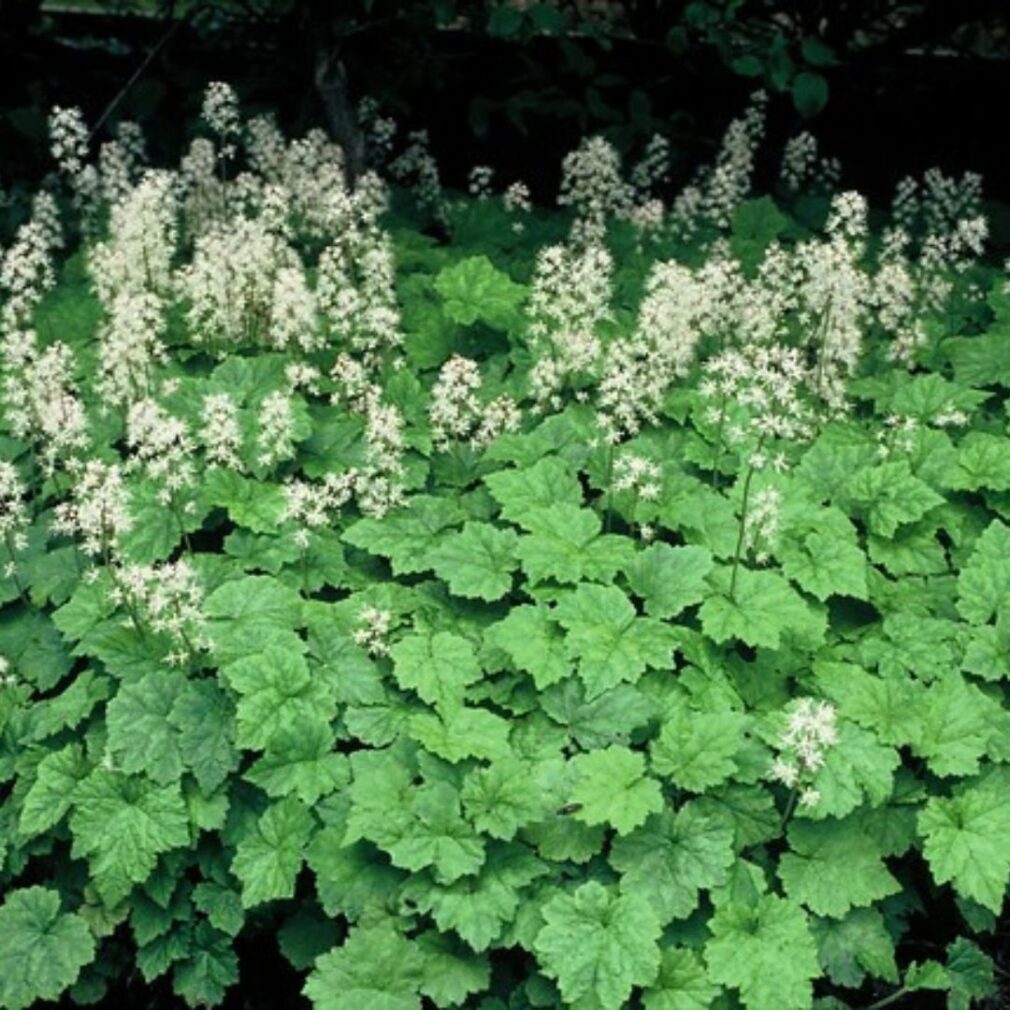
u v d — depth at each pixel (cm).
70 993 94
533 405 130
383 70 177
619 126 186
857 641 105
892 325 136
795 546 108
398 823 86
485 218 166
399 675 95
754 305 129
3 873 94
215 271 125
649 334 116
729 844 87
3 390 127
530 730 95
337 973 83
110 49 207
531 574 102
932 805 91
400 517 111
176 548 113
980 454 117
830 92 199
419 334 138
